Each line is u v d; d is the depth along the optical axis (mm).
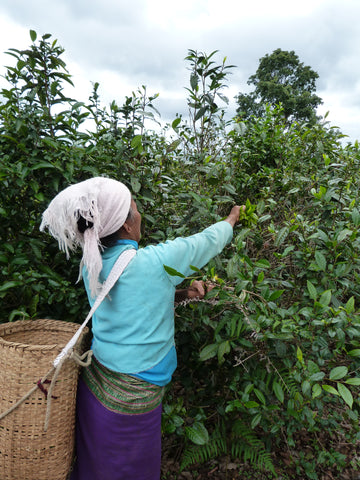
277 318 1479
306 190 2449
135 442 1188
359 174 2502
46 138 1890
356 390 1847
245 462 2010
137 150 1979
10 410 1128
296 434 2234
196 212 1949
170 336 1234
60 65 2014
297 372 1493
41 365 1140
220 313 1714
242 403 1696
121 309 1147
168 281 1162
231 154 2518
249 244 2082
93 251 1078
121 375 1167
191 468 1988
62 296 1866
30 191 1923
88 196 1084
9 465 1175
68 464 1254
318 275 1773
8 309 2016
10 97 1964
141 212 2031
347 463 2041
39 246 1925
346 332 1438
